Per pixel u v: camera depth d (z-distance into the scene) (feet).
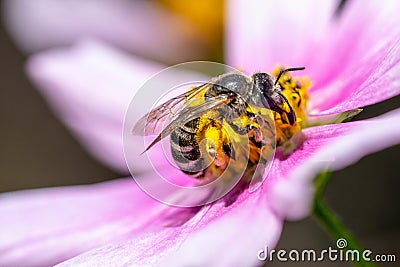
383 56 0.31
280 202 0.29
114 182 0.35
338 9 0.40
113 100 0.41
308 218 0.52
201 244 0.28
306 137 0.31
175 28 0.53
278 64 0.37
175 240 0.29
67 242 0.33
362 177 0.53
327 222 0.32
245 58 0.38
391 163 0.53
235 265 0.28
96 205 0.34
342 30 0.35
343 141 0.27
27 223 0.33
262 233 0.28
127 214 0.33
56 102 0.42
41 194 0.34
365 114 0.51
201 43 0.53
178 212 0.32
